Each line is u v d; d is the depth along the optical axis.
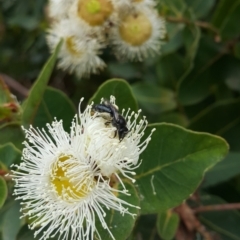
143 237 0.10
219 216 0.10
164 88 0.12
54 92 0.09
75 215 0.07
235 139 0.10
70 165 0.07
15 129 0.09
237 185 0.11
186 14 0.11
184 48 0.13
